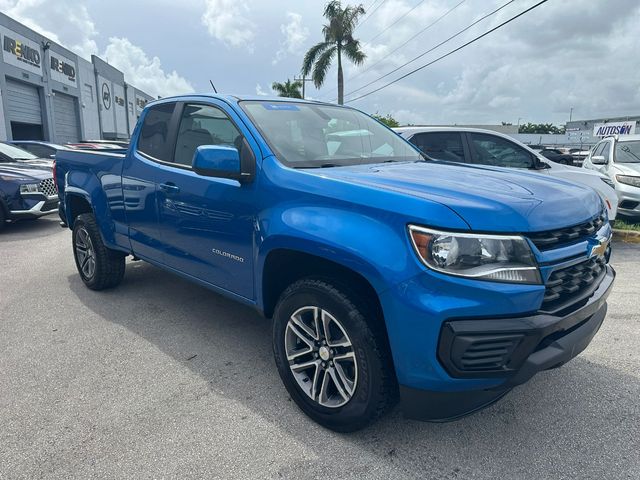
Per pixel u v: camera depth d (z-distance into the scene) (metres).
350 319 2.40
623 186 8.55
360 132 3.73
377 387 2.37
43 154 14.80
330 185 2.54
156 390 3.10
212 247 3.31
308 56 27.80
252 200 2.91
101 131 40.72
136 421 2.76
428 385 2.19
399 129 6.92
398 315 2.18
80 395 3.04
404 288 2.15
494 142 6.82
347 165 3.14
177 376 3.28
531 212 2.24
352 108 4.16
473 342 2.08
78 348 3.71
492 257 2.10
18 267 6.15
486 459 2.43
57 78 31.19
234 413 2.84
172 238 3.71
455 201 2.20
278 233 2.65
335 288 2.48
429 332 2.12
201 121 3.54
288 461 2.42
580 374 3.27
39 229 9.12
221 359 3.54
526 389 3.08
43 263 6.36
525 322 2.11
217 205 3.18
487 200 2.23
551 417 2.79
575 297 2.37
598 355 3.55
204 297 4.88
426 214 2.15
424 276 2.12
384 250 2.22
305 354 2.74
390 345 2.25
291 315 2.73
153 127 4.04
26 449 2.51
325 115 3.70
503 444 2.55
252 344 3.79
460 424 2.72
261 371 3.35
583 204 2.57
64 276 5.69
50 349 3.70
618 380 3.19
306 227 2.52
